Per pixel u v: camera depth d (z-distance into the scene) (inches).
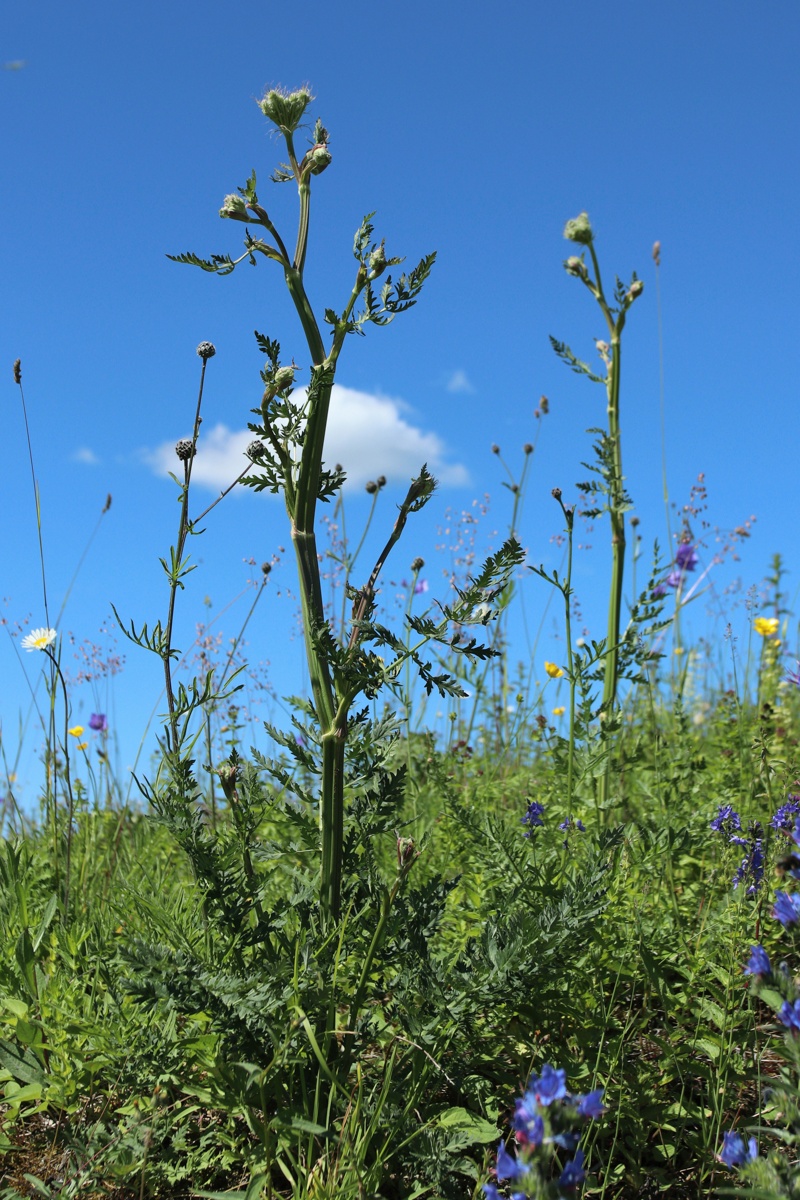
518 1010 93.4
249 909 89.4
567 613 123.2
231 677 94.5
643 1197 83.1
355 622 84.0
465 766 194.9
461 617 81.4
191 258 86.5
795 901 69.7
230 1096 82.4
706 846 130.0
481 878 120.0
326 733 86.7
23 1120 94.6
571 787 125.0
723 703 193.3
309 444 85.8
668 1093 94.8
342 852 88.7
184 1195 81.6
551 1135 50.0
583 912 83.0
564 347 149.9
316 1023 83.7
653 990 104.1
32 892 135.7
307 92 88.5
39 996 102.1
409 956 88.7
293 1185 73.7
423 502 87.0
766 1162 60.4
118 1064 90.0
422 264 84.7
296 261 87.8
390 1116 80.0
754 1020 103.2
